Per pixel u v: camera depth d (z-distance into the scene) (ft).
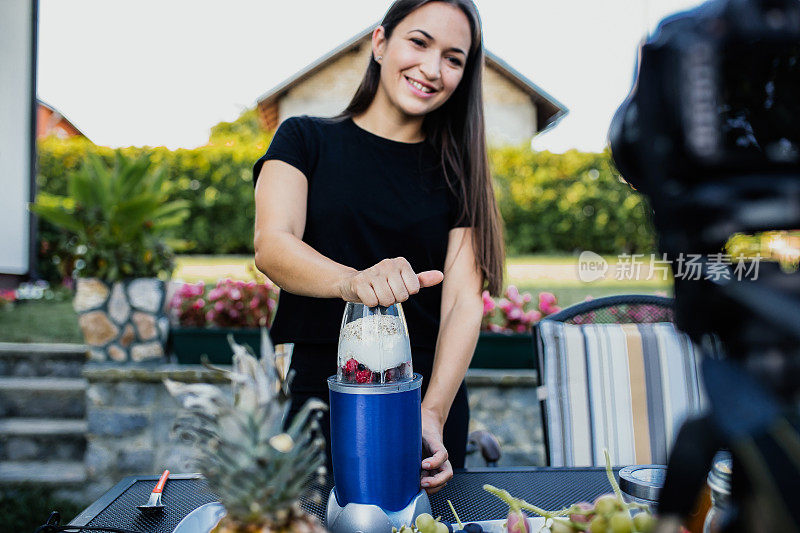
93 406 11.75
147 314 12.17
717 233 1.36
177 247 14.30
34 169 16.19
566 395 5.41
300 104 33.12
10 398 13.76
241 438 2.05
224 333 12.29
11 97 15.75
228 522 2.12
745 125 1.38
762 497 1.29
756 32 1.35
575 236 34.76
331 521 2.93
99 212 12.32
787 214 1.31
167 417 11.79
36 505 11.00
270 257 4.25
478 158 5.20
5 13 15.48
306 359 4.88
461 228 5.19
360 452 2.83
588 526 2.32
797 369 1.30
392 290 2.91
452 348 4.61
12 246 15.96
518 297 12.87
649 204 1.49
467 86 5.18
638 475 2.87
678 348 5.53
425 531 2.53
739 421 1.27
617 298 5.81
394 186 5.05
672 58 1.39
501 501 3.49
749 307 1.32
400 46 4.71
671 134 1.38
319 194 4.99
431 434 3.72
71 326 19.52
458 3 4.66
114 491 3.51
